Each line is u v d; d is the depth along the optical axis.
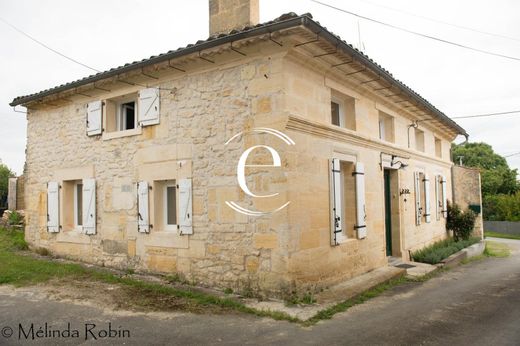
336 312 5.11
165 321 4.71
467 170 14.41
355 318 4.87
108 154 7.73
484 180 27.28
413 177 10.04
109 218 7.66
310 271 5.83
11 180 16.36
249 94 5.88
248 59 5.90
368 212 7.61
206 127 6.34
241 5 7.31
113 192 7.61
